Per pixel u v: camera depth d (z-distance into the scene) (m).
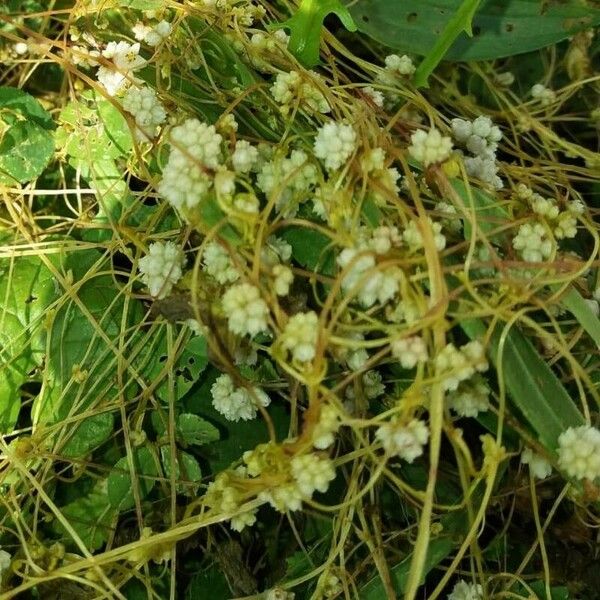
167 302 0.14
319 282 0.14
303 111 0.15
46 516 0.15
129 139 0.16
